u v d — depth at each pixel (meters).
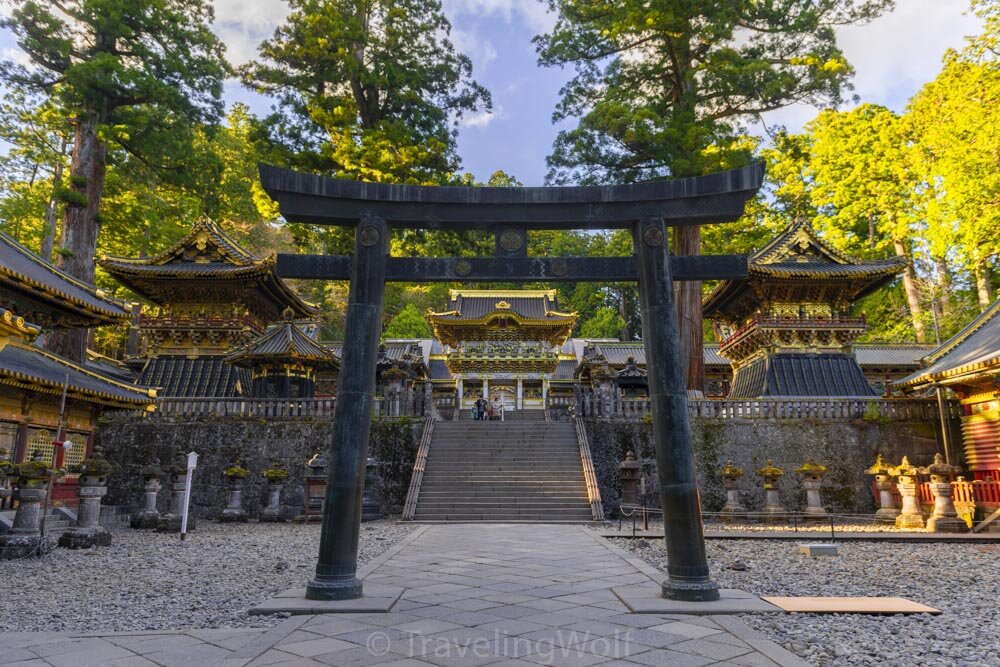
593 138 28.42
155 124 26.72
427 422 23.38
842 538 14.59
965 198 26.02
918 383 20.95
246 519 20.75
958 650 5.36
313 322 37.69
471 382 44.28
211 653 5.02
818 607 6.68
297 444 22.97
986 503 16.70
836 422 22.61
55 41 25.00
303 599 6.95
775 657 4.82
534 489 20.17
